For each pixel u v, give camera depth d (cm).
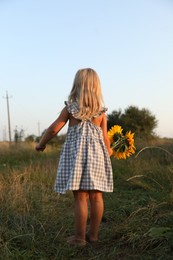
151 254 337
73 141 370
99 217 375
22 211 461
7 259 318
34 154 1541
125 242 363
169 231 362
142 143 1274
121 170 820
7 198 489
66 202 549
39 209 481
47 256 336
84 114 372
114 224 425
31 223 409
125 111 2131
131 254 343
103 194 604
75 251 348
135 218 417
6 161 1351
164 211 442
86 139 368
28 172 728
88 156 362
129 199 573
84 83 378
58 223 431
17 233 376
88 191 379
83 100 375
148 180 702
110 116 2152
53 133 378
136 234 369
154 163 854
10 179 647
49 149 1970
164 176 682
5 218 427
